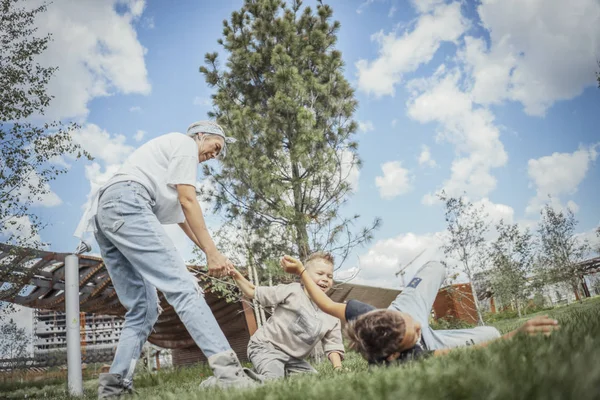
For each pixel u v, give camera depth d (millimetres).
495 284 20047
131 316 3158
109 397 2863
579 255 21562
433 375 1252
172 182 3012
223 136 3404
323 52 12664
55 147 7836
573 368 1018
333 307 2762
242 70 12344
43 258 14789
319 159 10844
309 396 1365
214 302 16984
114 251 3123
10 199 7711
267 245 11000
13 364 21484
